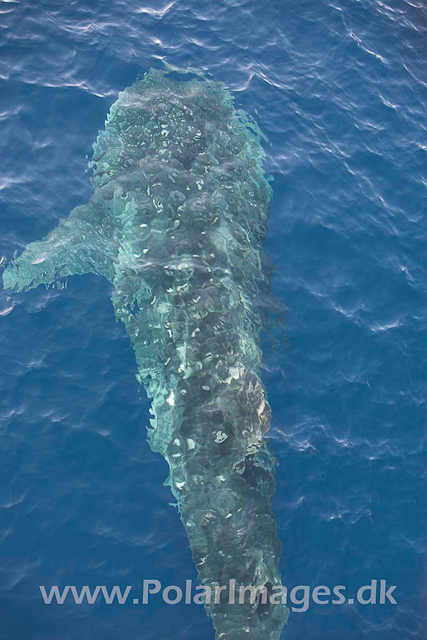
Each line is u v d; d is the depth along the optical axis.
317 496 11.56
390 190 16.30
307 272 14.37
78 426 11.44
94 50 16.91
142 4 18.55
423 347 13.89
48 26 17.12
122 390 11.91
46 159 14.74
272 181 15.56
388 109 18.02
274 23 19.14
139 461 11.23
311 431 12.28
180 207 13.23
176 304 12.12
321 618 10.41
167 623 9.91
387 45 19.52
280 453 11.85
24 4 17.39
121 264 12.97
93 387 11.89
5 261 12.99
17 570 10.02
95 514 10.67
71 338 12.34
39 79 16.02
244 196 14.16
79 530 10.49
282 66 18.20
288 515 11.24
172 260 12.66
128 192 13.63
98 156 14.79
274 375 12.75
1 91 15.59
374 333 13.80
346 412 12.69
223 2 19.20
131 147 14.45
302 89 17.78
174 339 11.78
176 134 14.47
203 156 14.34
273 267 14.19
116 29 17.62
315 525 11.23
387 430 12.63
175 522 10.75
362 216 15.55
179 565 10.39
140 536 10.56
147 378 11.98
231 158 14.68
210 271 12.52
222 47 18.12
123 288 12.73
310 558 10.95
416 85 18.81
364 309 14.12
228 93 16.73
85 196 14.30
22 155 14.72
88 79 16.33
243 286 12.81
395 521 11.59
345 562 11.02
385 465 12.16
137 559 10.35
